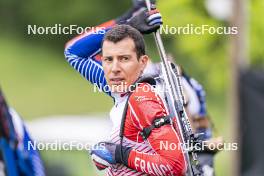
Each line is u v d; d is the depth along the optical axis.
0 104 9.94
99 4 60.62
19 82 54.34
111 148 10.23
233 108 19.48
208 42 23.88
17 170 10.09
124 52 10.21
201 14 23.02
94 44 11.29
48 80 54.19
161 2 22.88
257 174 18.25
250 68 19.36
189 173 10.16
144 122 10.06
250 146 18.39
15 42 59.56
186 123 10.36
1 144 9.92
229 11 21.22
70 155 23.91
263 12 24.05
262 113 18.25
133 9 12.31
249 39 24.02
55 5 61.34
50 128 25.42
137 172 10.18
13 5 61.88
